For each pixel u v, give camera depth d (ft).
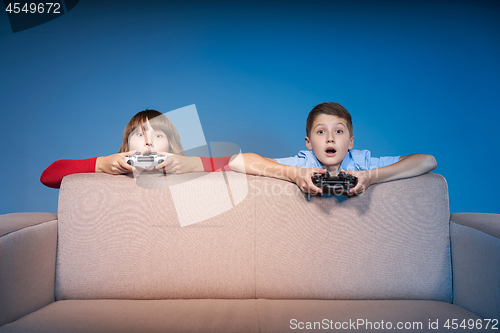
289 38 9.02
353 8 9.02
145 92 9.09
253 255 3.04
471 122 9.07
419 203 3.05
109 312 2.63
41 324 2.41
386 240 3.01
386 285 2.97
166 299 2.99
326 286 2.99
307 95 8.98
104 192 3.09
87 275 3.00
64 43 9.13
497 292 2.47
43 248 2.88
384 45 9.02
